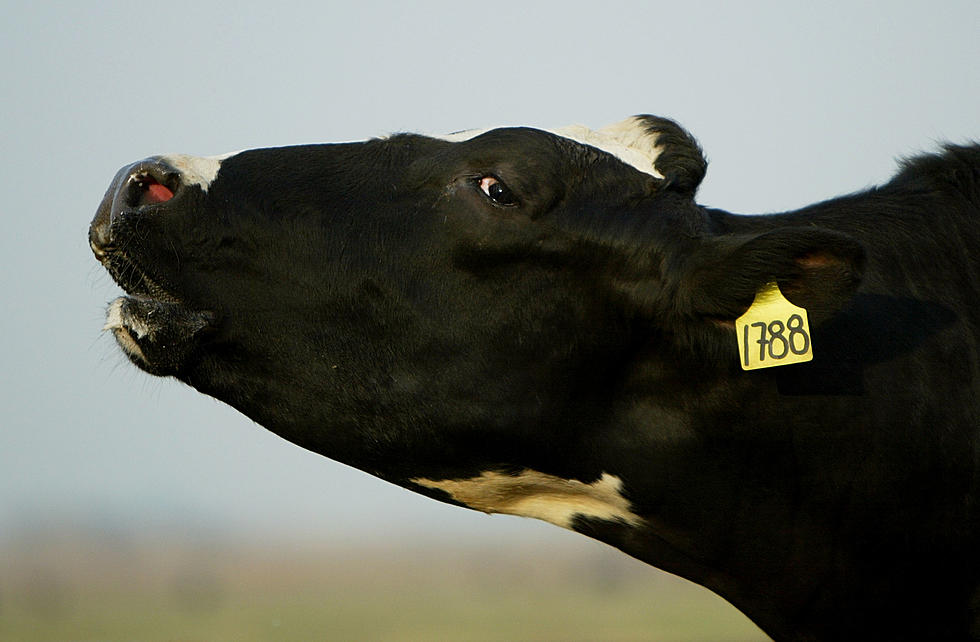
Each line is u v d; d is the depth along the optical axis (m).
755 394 5.29
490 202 5.30
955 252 5.81
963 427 5.38
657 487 5.45
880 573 5.44
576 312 5.31
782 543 5.44
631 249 5.23
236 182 5.47
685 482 5.41
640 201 5.33
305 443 5.61
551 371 5.35
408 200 5.41
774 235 4.86
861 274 4.81
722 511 5.44
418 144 5.61
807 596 5.53
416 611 62.66
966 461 5.36
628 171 5.41
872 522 5.36
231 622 52.38
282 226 5.40
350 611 63.16
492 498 5.79
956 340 5.51
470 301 5.32
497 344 5.33
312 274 5.38
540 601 75.25
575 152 5.40
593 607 65.81
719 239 5.13
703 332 5.17
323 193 5.47
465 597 85.06
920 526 5.36
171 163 5.43
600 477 5.53
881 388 5.33
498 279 5.30
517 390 5.37
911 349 5.43
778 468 5.36
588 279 5.29
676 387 5.35
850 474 5.33
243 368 5.47
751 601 5.68
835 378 5.31
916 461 5.32
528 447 5.46
